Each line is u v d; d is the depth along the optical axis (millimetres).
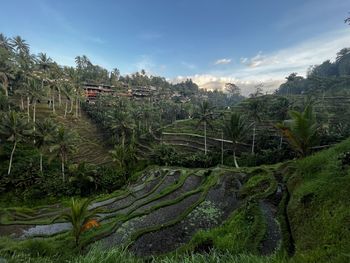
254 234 11664
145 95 117062
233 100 186875
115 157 40625
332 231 6902
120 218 19359
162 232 15586
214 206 18234
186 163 40719
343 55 119938
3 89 55031
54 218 23688
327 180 10125
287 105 44812
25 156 40625
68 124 64500
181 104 97000
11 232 21438
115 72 130875
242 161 39125
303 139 15914
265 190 16531
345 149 11555
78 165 34688
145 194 26500
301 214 10164
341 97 65438
